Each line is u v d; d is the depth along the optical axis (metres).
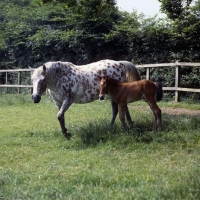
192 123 8.05
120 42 16.25
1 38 21.56
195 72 13.99
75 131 8.12
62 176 5.46
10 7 23.36
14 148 7.35
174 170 5.53
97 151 6.79
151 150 6.68
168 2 14.35
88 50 17.11
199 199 4.21
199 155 6.31
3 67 23.25
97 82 8.28
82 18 16.67
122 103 7.84
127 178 5.25
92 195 4.57
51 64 7.80
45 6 19.02
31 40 19.33
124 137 7.22
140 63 15.59
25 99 15.41
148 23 15.53
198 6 13.68
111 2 13.06
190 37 14.11
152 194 4.46
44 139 8.00
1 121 10.55
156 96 7.93
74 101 8.19
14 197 4.55
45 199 4.47
